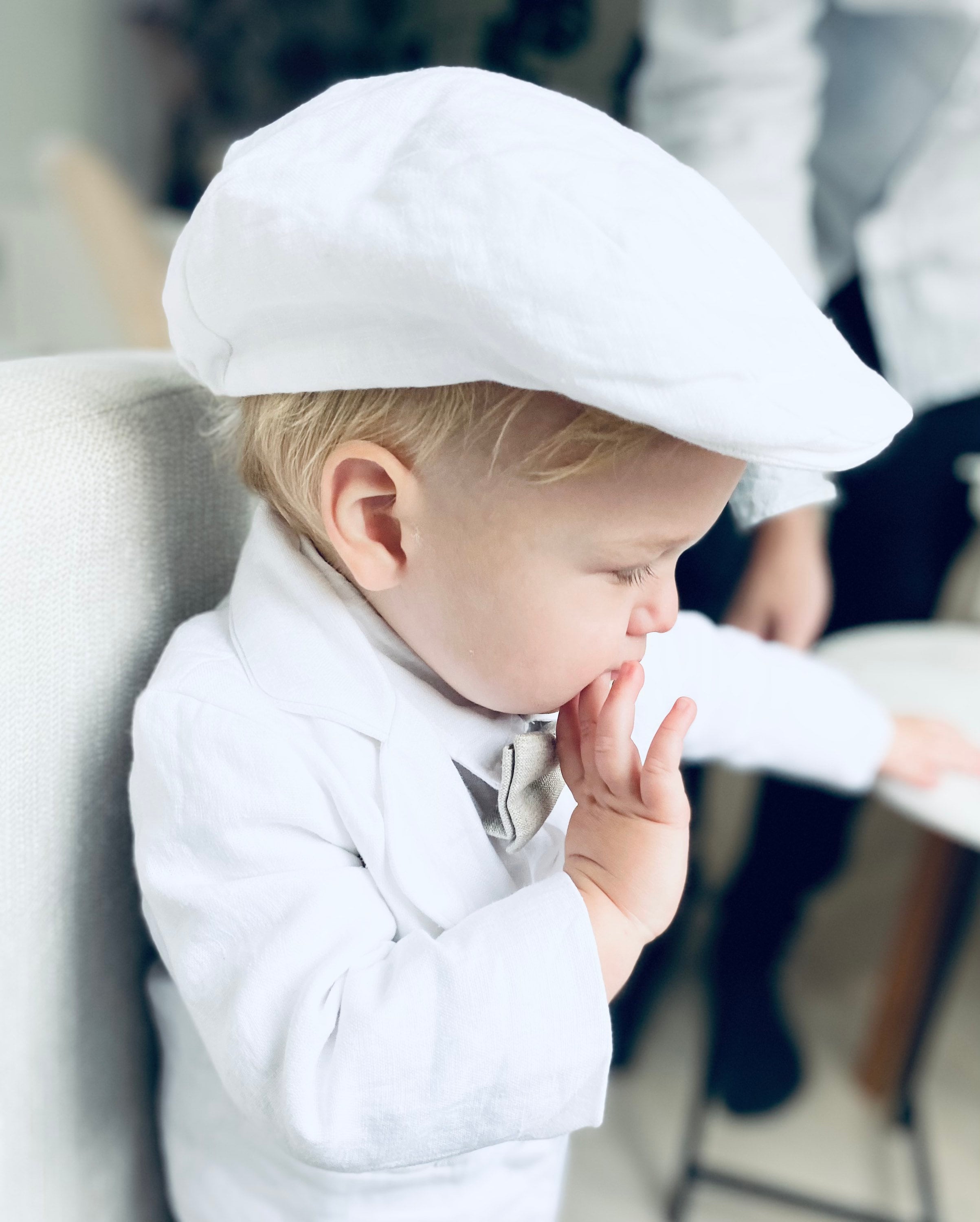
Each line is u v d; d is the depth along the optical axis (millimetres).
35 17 2129
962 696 801
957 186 893
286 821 446
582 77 1632
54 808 475
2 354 2031
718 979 1095
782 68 820
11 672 434
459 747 489
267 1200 524
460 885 476
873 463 1013
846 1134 1044
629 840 461
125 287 1568
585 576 430
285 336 405
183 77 2102
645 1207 967
